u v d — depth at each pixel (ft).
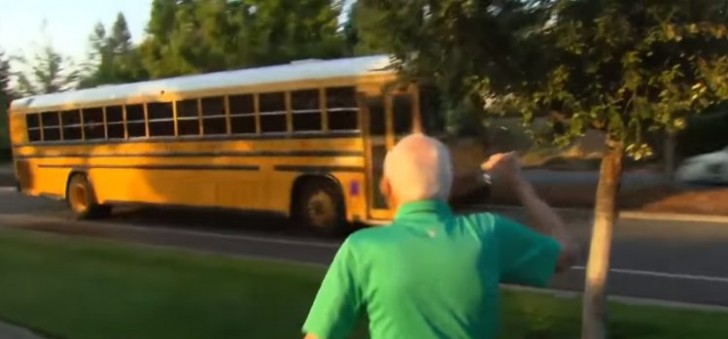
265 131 57.72
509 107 20.61
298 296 32.50
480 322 10.03
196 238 57.72
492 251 10.26
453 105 22.06
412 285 9.89
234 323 28.86
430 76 21.22
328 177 54.49
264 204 58.18
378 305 10.03
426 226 10.21
